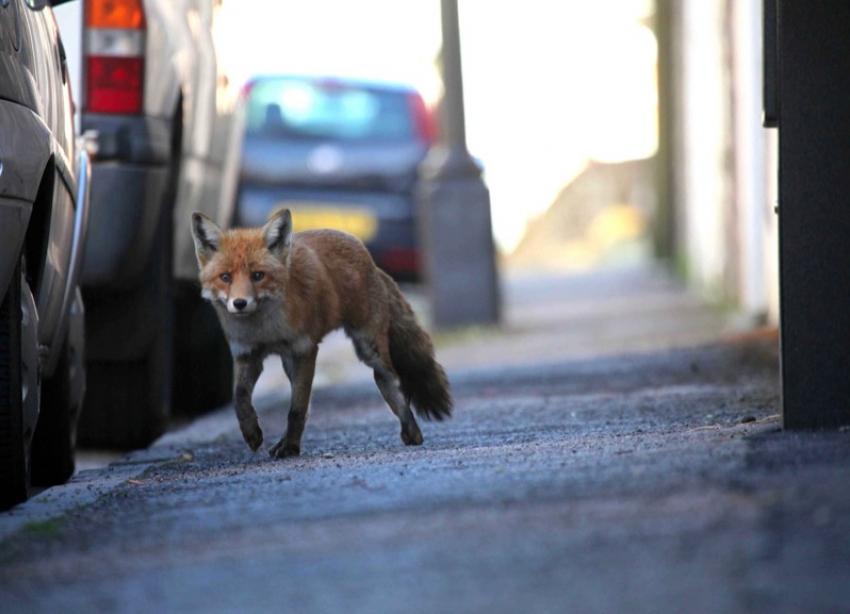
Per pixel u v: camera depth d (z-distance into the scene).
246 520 10.16
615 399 19.61
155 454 17.36
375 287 16.25
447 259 41.09
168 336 20.61
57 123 14.53
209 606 7.79
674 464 10.62
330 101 44.78
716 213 42.84
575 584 7.48
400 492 10.66
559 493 9.88
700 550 7.83
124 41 18.64
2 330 12.56
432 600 7.48
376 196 44.06
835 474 9.48
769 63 12.65
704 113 46.84
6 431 12.55
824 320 12.55
